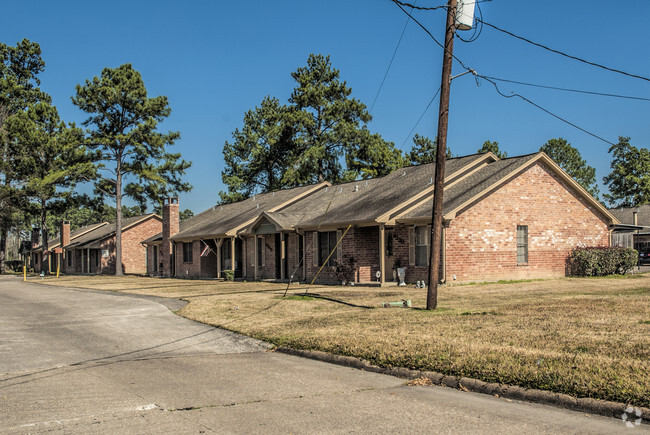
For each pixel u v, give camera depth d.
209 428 5.76
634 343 8.71
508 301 15.53
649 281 21.56
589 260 24.19
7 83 57.31
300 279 28.22
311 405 6.64
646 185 64.56
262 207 34.72
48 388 7.64
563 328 10.39
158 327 13.73
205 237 34.34
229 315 15.22
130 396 7.14
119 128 47.28
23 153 50.72
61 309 18.12
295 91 55.69
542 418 6.02
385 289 21.06
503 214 22.92
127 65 46.97
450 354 8.56
